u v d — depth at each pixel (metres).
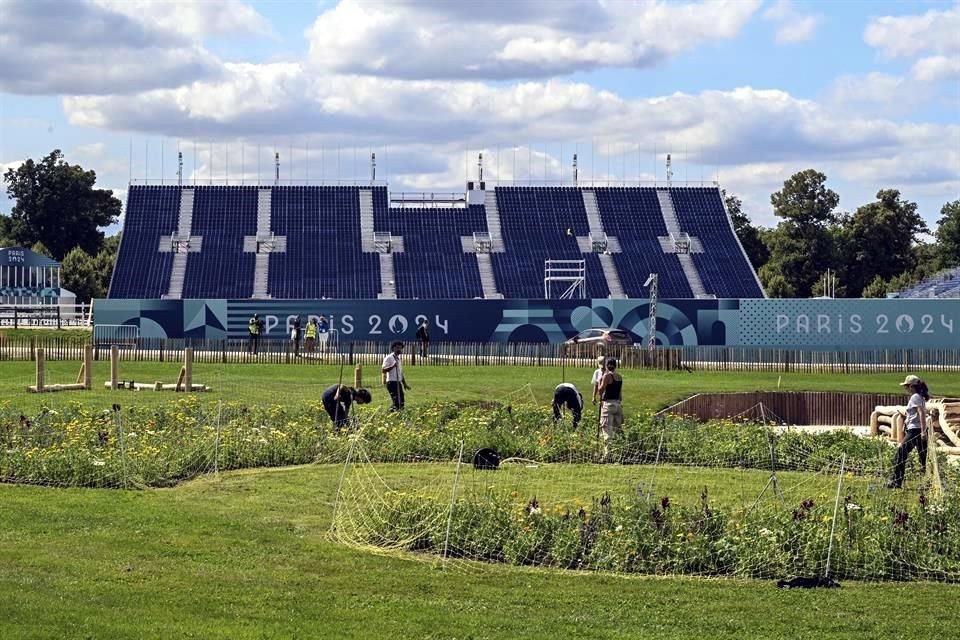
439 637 15.38
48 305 89.88
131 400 41.06
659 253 104.56
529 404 40.97
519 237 105.75
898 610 17.08
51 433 29.25
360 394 33.59
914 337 80.25
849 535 19.48
